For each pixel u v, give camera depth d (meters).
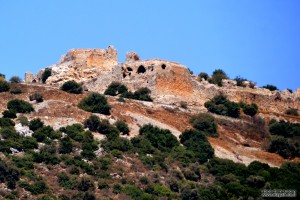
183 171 159.00
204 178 159.12
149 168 158.00
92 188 147.12
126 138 167.38
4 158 150.75
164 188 150.25
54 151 156.50
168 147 168.50
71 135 163.62
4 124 164.50
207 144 169.88
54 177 149.25
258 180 157.50
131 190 147.75
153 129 172.38
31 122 166.00
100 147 161.75
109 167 154.75
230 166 162.62
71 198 143.50
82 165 153.38
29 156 153.38
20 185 144.00
